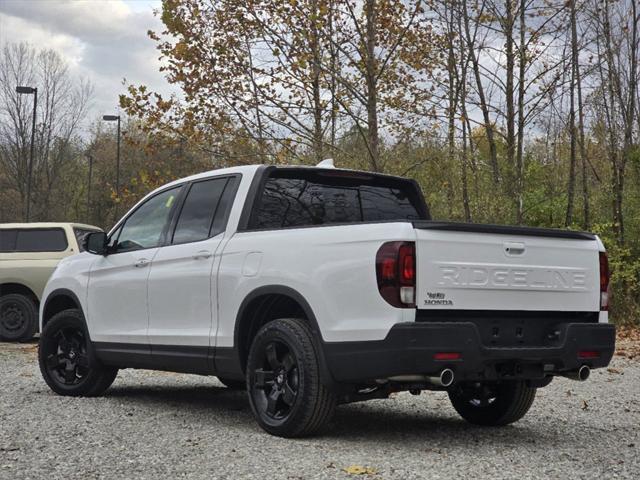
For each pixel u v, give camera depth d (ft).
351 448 18.33
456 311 17.92
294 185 22.25
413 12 47.11
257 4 47.52
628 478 16.01
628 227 60.90
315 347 18.74
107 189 165.48
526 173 63.31
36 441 18.75
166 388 29.32
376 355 17.37
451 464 16.83
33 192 166.30
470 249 18.08
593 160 74.90
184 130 52.85
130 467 16.25
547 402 26.53
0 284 47.78
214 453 17.58
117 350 24.91
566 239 19.85
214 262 21.58
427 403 26.11
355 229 18.29
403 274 17.21
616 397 27.68
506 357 18.02
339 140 52.19
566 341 19.08
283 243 19.81
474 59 57.72
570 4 58.23
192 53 50.37
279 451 17.83
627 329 54.39
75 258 27.66
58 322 26.91
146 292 23.84
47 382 27.07
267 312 20.95
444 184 53.11
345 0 46.44
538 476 15.93
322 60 48.67
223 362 21.25
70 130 169.48
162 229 24.21
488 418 22.00
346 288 18.04
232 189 22.25
